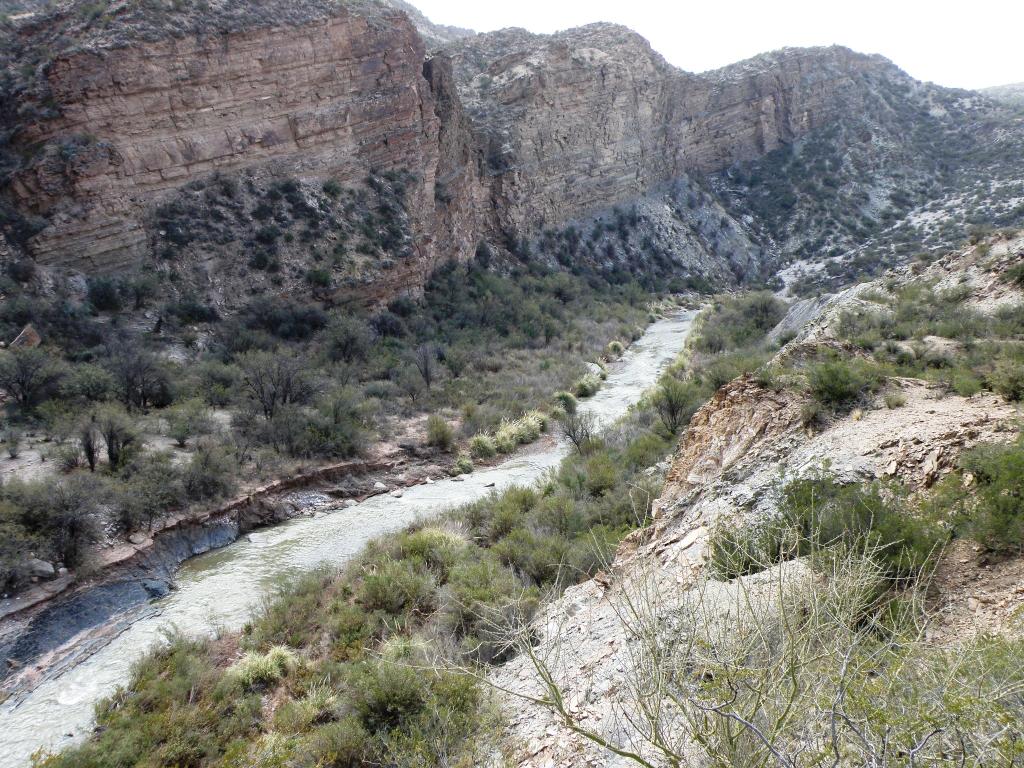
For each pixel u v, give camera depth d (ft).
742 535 22.15
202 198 112.68
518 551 39.63
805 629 11.01
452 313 139.64
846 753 8.26
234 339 101.76
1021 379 29.30
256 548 53.52
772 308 131.13
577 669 22.30
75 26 107.24
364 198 133.39
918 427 27.20
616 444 68.69
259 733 28.22
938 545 18.38
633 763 15.39
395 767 21.80
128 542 49.39
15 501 46.39
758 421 34.19
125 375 77.05
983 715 8.37
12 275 91.20
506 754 19.84
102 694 34.09
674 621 15.03
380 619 34.94
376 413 85.51
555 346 132.98
